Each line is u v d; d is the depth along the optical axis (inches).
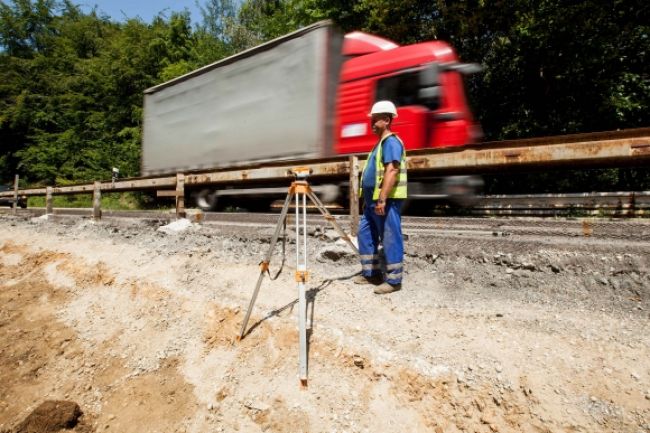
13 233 388.5
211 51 889.5
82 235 321.1
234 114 340.8
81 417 137.6
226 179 283.4
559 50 413.7
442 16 481.4
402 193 143.7
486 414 94.7
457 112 250.1
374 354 113.0
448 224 195.3
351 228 199.0
